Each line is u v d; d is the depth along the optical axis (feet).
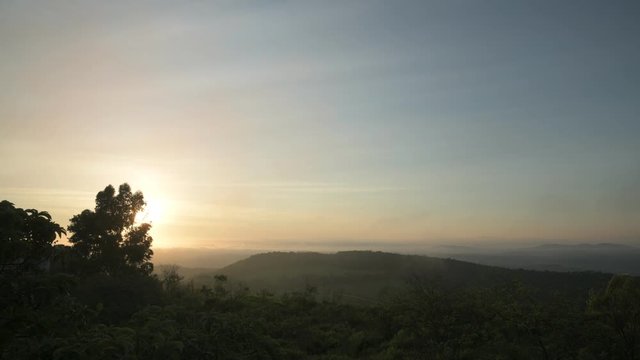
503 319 53.36
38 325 19.12
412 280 69.36
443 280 68.13
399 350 64.64
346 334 80.38
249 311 90.58
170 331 29.32
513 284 55.77
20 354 17.99
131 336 23.12
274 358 52.44
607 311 46.60
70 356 18.07
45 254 21.36
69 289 20.80
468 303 60.03
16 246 19.47
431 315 61.62
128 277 105.40
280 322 85.76
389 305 81.15
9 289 19.48
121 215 124.57
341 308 102.63
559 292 52.26
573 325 47.03
